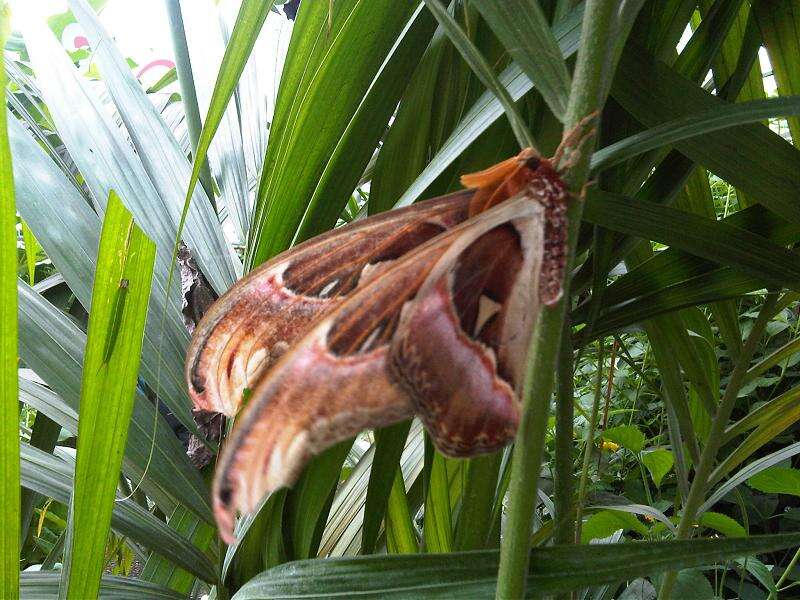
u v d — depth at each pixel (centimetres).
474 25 38
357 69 32
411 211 26
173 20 49
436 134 39
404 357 21
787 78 37
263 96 58
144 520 39
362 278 27
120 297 26
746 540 25
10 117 42
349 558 28
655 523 63
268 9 26
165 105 72
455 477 45
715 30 37
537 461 23
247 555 39
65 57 43
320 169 34
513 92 32
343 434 20
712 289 37
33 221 39
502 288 23
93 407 26
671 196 38
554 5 37
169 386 40
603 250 36
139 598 37
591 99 23
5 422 24
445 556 27
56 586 36
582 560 25
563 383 38
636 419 88
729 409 44
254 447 18
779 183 32
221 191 52
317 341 19
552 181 23
